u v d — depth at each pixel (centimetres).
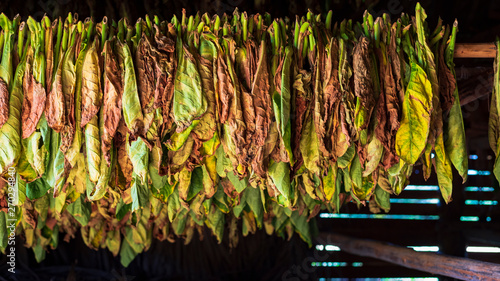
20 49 166
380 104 172
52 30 167
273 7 244
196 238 443
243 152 166
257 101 166
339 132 173
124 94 159
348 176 206
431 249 569
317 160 173
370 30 178
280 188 179
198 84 163
